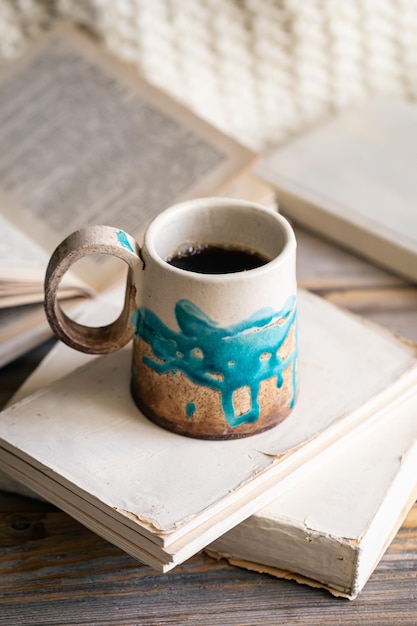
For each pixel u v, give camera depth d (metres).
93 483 0.78
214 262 0.82
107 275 0.96
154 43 1.15
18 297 0.91
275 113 1.22
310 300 0.93
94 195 1.02
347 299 1.03
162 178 1.02
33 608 0.80
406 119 1.19
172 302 0.77
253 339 0.78
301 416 0.83
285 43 1.18
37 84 1.10
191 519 0.76
